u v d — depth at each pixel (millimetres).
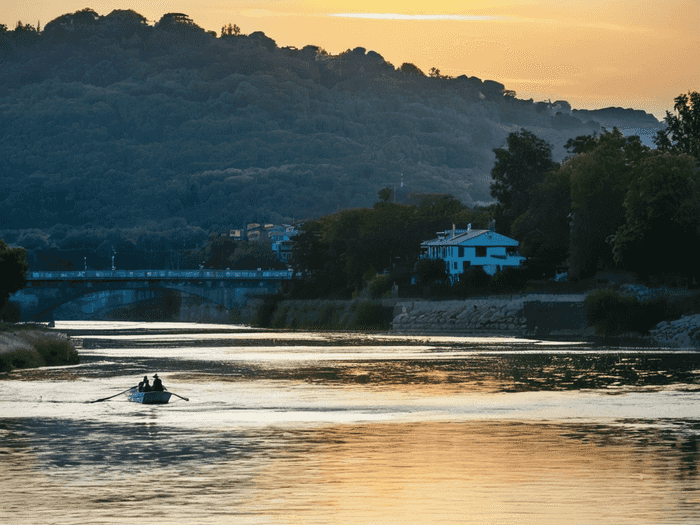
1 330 194875
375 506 64750
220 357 195375
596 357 182625
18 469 76375
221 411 109375
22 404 115688
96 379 147250
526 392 125812
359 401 118062
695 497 66938
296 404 115375
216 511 63500
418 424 98875
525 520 61312
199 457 81188
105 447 85812
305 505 65000
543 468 76375
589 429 94688
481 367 164125
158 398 116375
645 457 80500
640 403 113250
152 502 65875
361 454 82438
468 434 92438
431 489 69438
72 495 67812
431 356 191875
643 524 60281
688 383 134625
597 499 66375
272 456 81438
